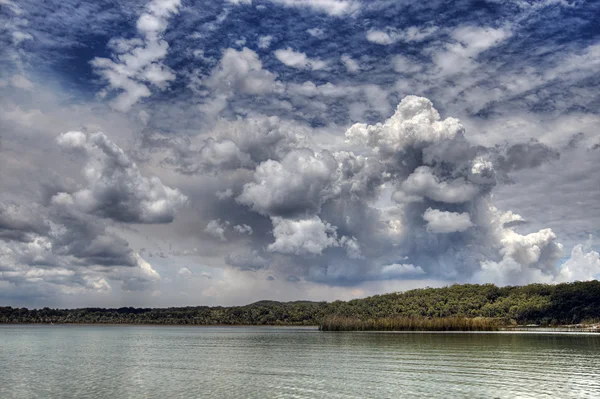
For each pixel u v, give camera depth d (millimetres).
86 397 66250
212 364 106188
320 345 167875
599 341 171375
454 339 190250
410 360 108062
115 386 74875
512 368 91312
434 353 125062
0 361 116750
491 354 120250
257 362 109062
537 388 69500
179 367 100500
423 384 73438
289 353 134250
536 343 161250
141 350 153000
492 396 64000
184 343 193500
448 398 62906
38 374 90500
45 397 66750
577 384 72625
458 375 82438
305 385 73562
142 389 71688
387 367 95062
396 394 65688
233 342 198125
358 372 87875
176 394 67188
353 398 63094
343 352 133875
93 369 98125
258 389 70312
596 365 95438
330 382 76188
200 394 66812
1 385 77188
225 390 69812
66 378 84625
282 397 63969
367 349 142625
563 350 131375
